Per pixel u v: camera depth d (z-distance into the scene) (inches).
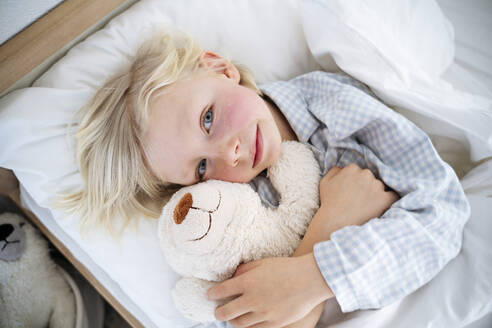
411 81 29.6
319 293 21.8
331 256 21.8
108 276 32.5
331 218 24.2
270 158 26.7
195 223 21.3
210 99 26.1
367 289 22.0
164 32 31.9
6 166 27.9
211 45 34.6
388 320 24.0
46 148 28.4
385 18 31.3
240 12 34.4
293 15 34.9
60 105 28.7
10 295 34.6
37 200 29.4
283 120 31.8
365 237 21.8
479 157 27.6
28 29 27.5
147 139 26.1
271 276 22.4
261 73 35.3
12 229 35.8
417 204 23.3
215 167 26.3
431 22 32.2
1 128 26.7
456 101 28.3
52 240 37.4
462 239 25.3
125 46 31.4
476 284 23.3
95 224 28.9
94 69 30.2
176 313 28.4
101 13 30.6
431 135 30.5
